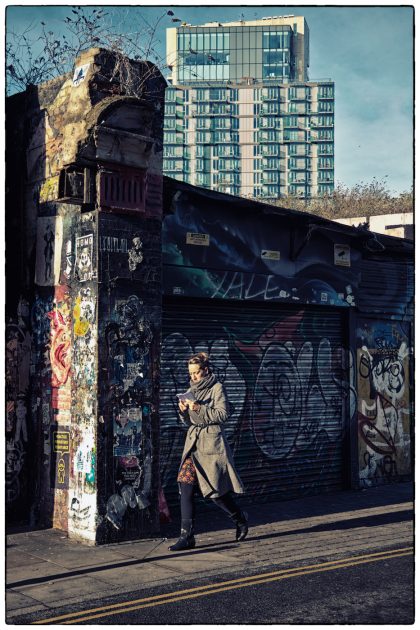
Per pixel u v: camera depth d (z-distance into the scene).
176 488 9.35
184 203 9.48
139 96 8.27
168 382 9.37
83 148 7.74
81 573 6.64
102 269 7.91
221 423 7.76
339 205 36.34
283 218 10.59
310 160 168.62
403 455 12.48
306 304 11.01
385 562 7.01
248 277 10.19
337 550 7.52
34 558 7.19
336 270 11.41
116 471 7.88
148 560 7.11
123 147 7.92
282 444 10.65
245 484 10.16
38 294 8.76
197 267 9.60
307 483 10.96
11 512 8.73
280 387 10.69
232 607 5.64
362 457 11.77
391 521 9.06
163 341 9.35
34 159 8.88
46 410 8.59
